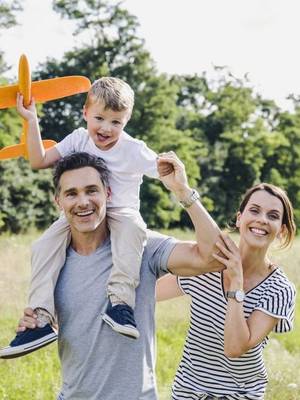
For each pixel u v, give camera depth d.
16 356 3.43
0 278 11.70
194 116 52.31
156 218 42.50
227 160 50.34
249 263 3.99
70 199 3.33
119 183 3.85
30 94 3.71
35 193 35.94
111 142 3.86
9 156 4.01
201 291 3.95
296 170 53.31
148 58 46.41
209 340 3.96
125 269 3.33
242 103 52.22
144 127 46.00
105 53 46.41
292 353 8.34
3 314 9.65
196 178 46.94
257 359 3.97
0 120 35.75
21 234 33.25
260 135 51.38
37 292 3.41
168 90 46.66
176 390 4.09
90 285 3.36
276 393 6.45
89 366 3.32
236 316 3.68
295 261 14.37
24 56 3.58
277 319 3.91
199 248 3.35
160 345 8.20
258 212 3.97
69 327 3.35
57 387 6.50
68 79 3.83
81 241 3.42
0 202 35.31
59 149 3.93
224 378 4.00
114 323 3.21
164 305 9.92
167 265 3.43
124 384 3.30
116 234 3.42
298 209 52.81
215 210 49.03
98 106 3.86
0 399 6.20
